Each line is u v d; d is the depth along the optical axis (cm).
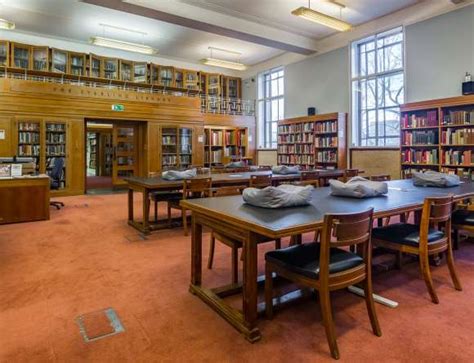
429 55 685
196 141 1013
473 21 616
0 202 505
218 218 222
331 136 874
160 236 441
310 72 966
